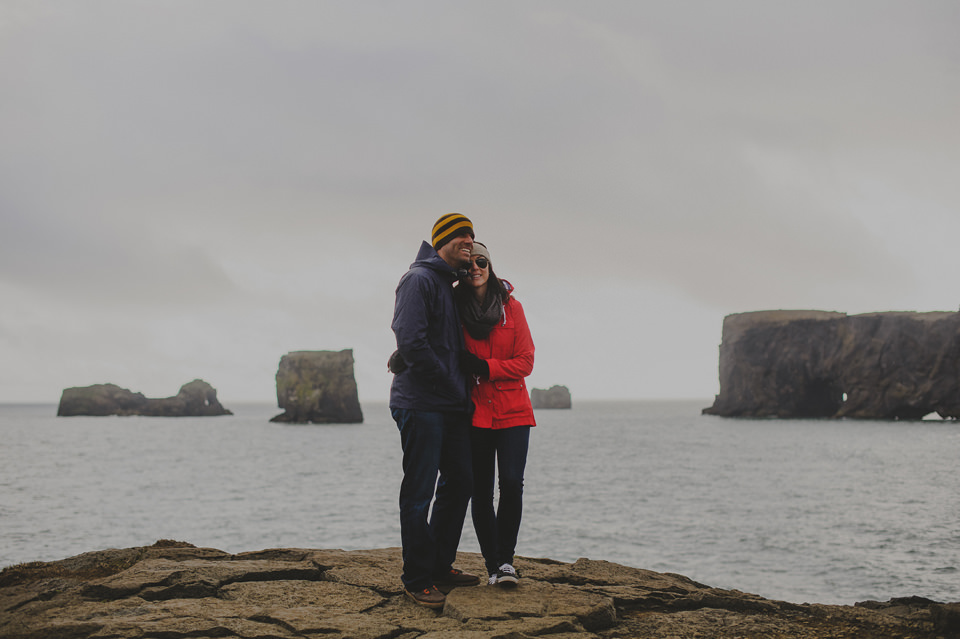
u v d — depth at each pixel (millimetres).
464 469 4164
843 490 31781
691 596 4441
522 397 4258
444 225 4117
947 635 3865
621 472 41188
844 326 112625
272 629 3383
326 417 129500
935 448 59844
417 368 3865
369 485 35375
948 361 101000
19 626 3299
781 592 13805
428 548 4023
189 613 3580
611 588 4520
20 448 67875
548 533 20453
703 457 52469
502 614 3672
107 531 21469
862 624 4062
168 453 61469
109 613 3564
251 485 35500
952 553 17422
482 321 4129
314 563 4801
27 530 21656
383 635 3361
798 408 119375
